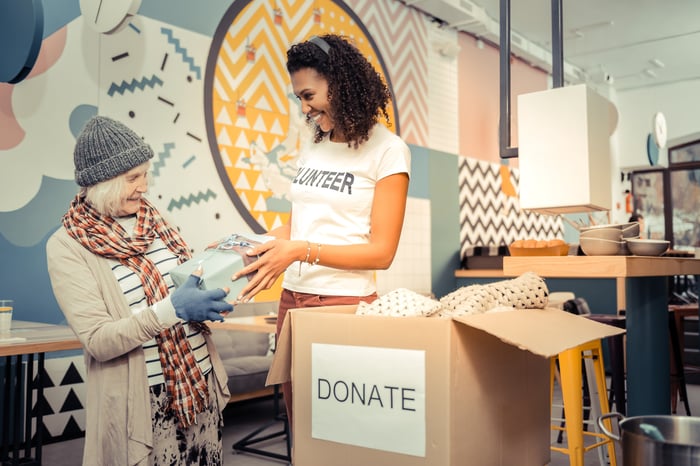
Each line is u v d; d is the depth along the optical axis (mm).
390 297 1094
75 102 3771
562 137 1714
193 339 1604
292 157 5082
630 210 10195
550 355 838
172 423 1513
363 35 5895
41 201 3605
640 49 8469
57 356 3619
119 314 1457
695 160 10383
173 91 4285
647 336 2225
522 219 8336
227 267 1333
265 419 4180
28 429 2785
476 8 7047
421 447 928
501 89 1938
